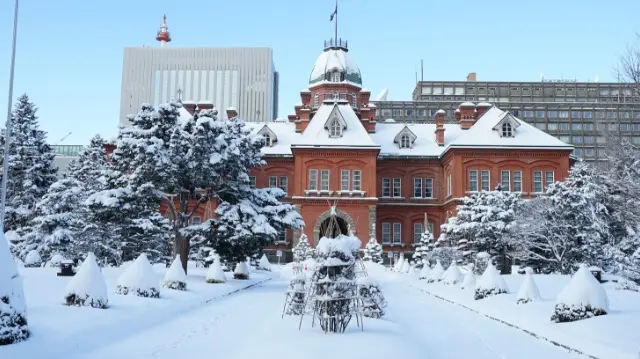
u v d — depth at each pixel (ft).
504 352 43.42
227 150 102.32
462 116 224.33
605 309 52.37
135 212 104.88
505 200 129.08
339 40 245.86
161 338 45.65
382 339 41.47
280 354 36.22
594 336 45.19
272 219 108.58
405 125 217.15
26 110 179.32
